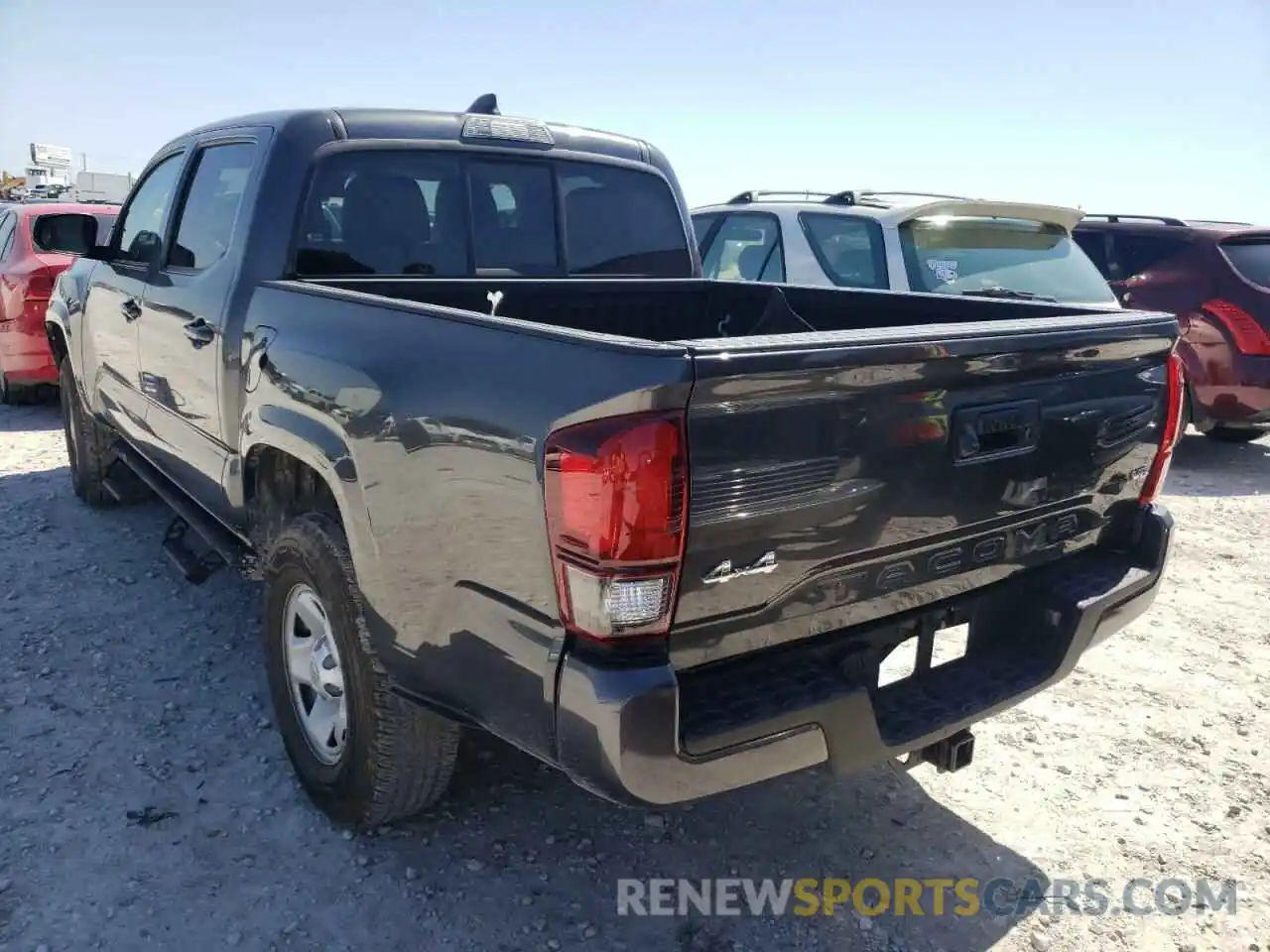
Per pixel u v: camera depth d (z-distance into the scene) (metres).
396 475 2.54
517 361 2.22
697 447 2.02
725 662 2.29
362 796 2.91
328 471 2.79
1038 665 2.83
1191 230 7.90
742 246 7.52
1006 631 2.89
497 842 3.08
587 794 3.33
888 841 3.17
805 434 2.17
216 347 3.58
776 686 2.27
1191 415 7.98
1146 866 3.09
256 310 3.40
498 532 2.24
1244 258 7.76
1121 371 2.89
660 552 2.01
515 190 4.14
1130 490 3.06
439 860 2.99
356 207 3.75
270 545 3.29
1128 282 8.16
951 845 3.16
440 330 2.49
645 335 4.32
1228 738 3.85
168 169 4.65
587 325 4.14
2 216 9.32
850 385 2.21
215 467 3.79
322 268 3.69
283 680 3.24
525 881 2.92
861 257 6.56
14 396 8.81
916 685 2.71
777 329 3.92
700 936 2.73
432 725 2.82
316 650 3.10
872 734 2.40
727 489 2.07
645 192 4.54
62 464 6.98
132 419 4.77
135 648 4.22
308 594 3.08
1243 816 3.36
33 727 3.59
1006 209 6.61
